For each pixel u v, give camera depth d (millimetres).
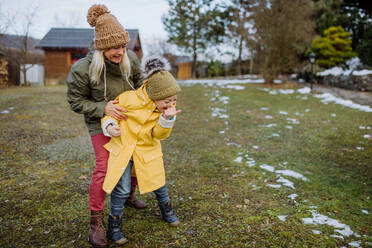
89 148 4539
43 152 4242
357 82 11367
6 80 14836
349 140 5219
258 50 14375
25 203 2688
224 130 6051
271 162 4098
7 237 2148
